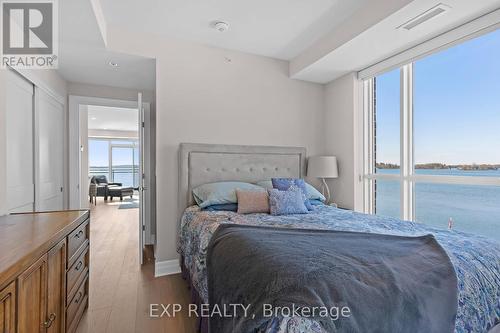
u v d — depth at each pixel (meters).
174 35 2.83
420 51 2.55
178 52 2.91
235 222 2.04
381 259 1.17
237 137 3.19
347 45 2.59
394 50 2.70
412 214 2.77
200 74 3.01
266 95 3.36
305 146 3.58
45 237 1.25
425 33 2.36
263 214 2.45
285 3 2.29
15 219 1.67
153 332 1.80
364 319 0.91
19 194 2.29
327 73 3.33
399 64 2.77
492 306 1.21
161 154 2.83
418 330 0.99
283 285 0.96
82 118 5.92
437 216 2.54
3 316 0.85
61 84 3.34
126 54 2.71
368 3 2.28
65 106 3.49
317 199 3.04
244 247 1.34
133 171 10.60
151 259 3.25
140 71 3.20
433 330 1.01
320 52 2.91
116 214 6.19
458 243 1.46
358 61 2.97
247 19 2.53
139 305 2.15
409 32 2.34
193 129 2.97
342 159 3.42
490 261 1.31
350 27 2.49
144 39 2.77
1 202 1.80
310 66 3.11
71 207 3.54
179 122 2.91
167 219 2.85
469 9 1.99
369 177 3.21
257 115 3.30
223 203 2.59
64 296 1.49
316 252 1.20
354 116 3.26
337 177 3.48
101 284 2.54
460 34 2.22
